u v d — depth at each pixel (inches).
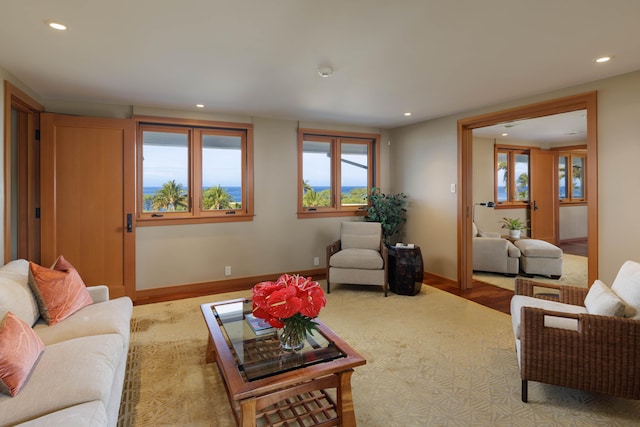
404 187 209.3
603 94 119.5
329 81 123.1
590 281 121.9
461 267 173.5
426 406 79.4
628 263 88.0
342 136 205.3
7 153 110.7
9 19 78.7
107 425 56.0
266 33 86.5
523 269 202.7
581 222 326.3
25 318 76.2
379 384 88.4
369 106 159.3
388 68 110.5
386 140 218.1
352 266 163.5
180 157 171.3
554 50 96.5
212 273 175.9
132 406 79.1
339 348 74.1
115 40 90.0
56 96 141.0
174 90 133.8
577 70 111.8
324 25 82.4
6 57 100.7
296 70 112.1
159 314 138.1
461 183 172.4
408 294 162.1
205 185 176.6
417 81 122.9
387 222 202.7
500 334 118.7
